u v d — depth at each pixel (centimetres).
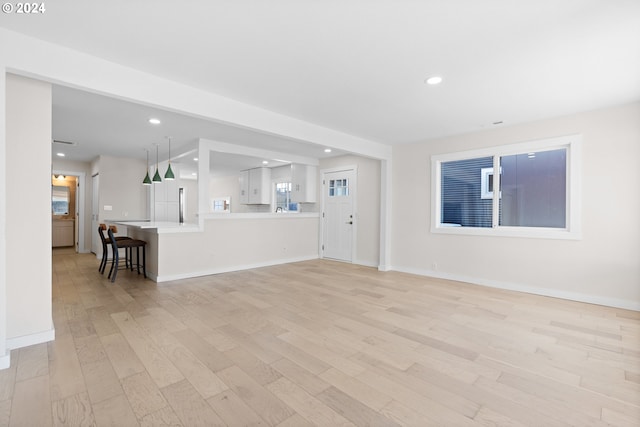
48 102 254
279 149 619
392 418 168
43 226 254
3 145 214
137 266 534
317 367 222
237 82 298
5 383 197
